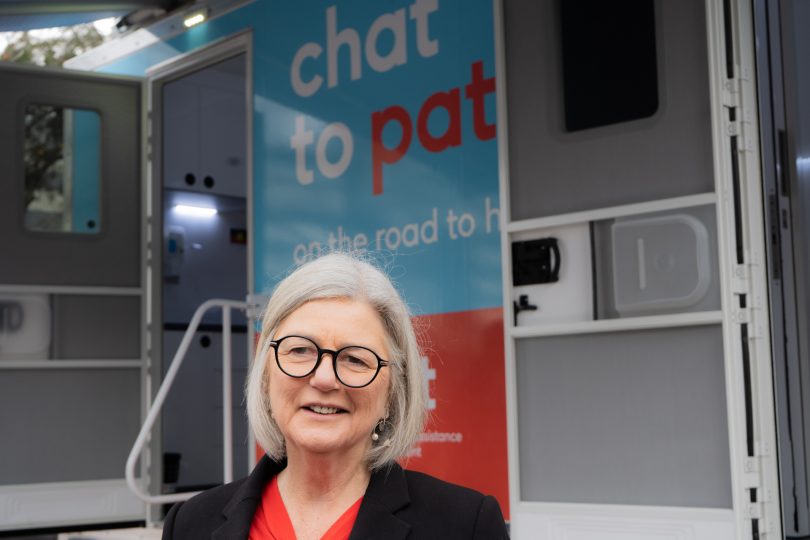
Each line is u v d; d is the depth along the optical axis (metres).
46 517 5.02
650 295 3.07
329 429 1.49
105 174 5.27
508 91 3.43
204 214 6.21
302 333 1.50
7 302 5.04
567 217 3.24
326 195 4.29
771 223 3.00
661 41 3.11
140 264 5.32
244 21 4.74
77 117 5.25
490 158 3.71
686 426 2.98
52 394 5.09
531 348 3.31
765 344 2.94
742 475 2.83
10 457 4.98
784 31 3.10
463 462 3.69
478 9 3.78
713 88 2.95
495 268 3.66
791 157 3.06
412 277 3.92
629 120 3.16
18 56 12.25
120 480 5.18
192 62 5.05
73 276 5.17
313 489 1.56
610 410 3.13
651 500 3.03
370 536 1.49
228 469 4.40
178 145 6.01
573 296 3.24
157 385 5.28
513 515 3.27
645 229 3.09
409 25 4.02
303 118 4.42
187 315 6.14
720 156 2.93
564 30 3.31
